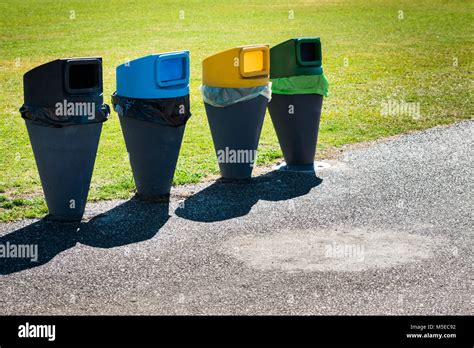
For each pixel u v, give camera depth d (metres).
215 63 10.19
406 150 12.19
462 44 23.89
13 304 6.99
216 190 10.16
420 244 8.38
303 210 9.41
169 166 9.70
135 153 9.61
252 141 10.48
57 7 32.88
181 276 7.56
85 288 7.29
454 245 8.36
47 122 8.63
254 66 10.33
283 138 11.17
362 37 25.52
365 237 8.58
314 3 35.19
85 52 22.27
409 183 10.49
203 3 34.94
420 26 28.00
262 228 8.82
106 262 7.86
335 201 9.74
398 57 21.58
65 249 8.17
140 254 8.06
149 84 9.35
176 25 28.14
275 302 7.03
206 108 10.43
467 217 9.22
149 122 9.38
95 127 8.84
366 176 10.80
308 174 10.91
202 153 12.04
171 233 8.65
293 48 10.77
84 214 9.18
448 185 10.41
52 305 6.97
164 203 9.62
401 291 7.25
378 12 31.92
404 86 17.45
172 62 9.48
